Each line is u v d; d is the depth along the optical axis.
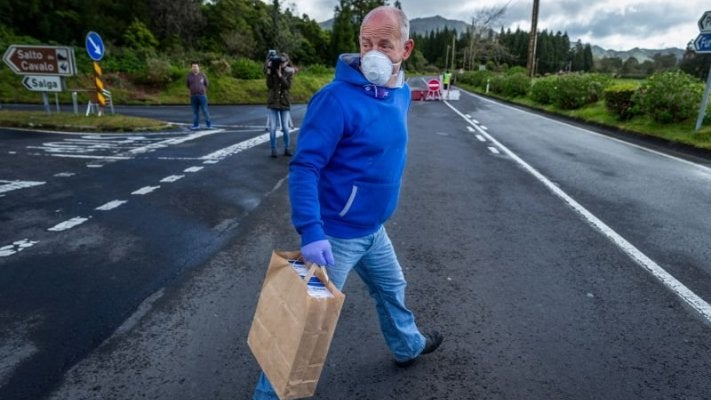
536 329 2.95
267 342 1.71
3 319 2.90
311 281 1.69
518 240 4.53
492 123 15.61
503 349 2.73
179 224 4.77
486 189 6.53
